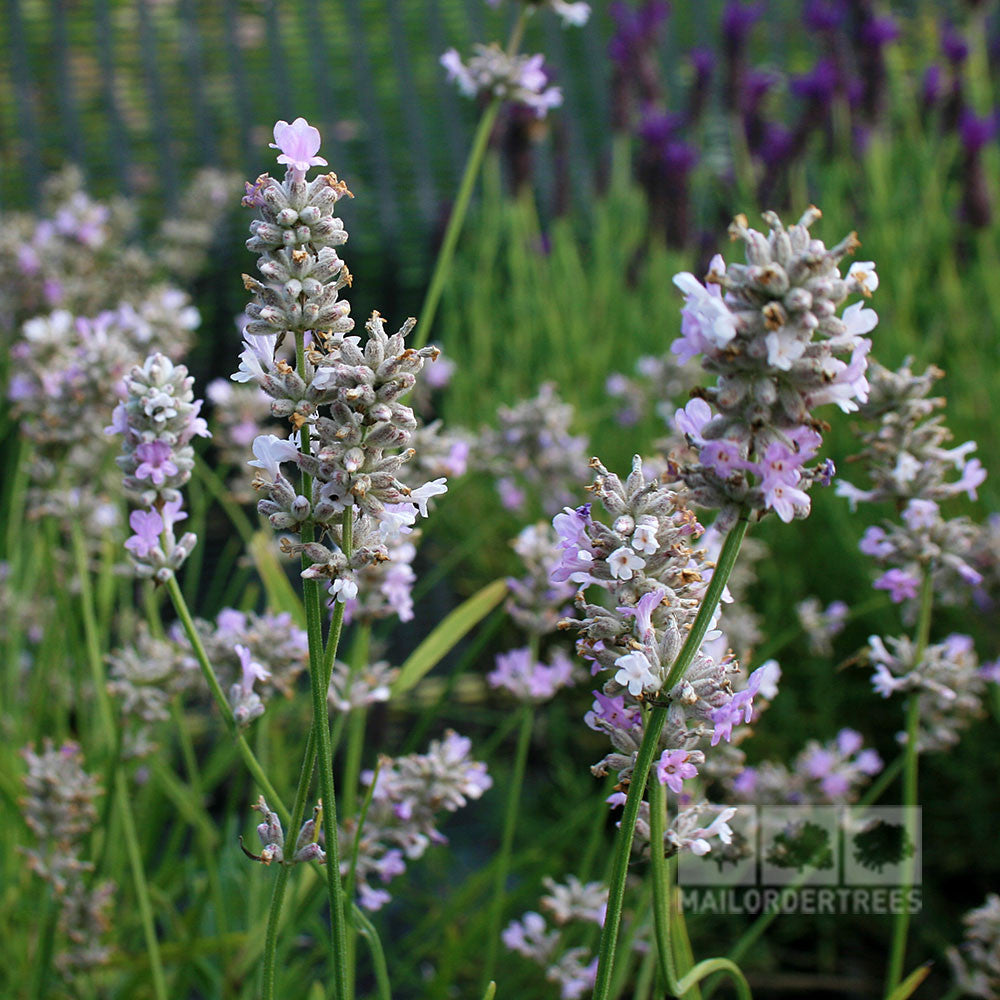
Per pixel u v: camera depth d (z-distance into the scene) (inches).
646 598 12.4
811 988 27.4
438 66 78.2
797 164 45.7
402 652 37.1
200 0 80.9
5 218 31.6
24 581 26.5
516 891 20.6
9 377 27.7
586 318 46.9
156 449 14.1
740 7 46.4
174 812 26.5
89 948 18.4
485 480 40.7
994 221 42.8
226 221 54.4
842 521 30.6
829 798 19.1
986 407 33.8
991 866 28.0
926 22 70.1
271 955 13.2
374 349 12.3
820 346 11.5
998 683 20.9
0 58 74.3
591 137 72.1
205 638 17.5
